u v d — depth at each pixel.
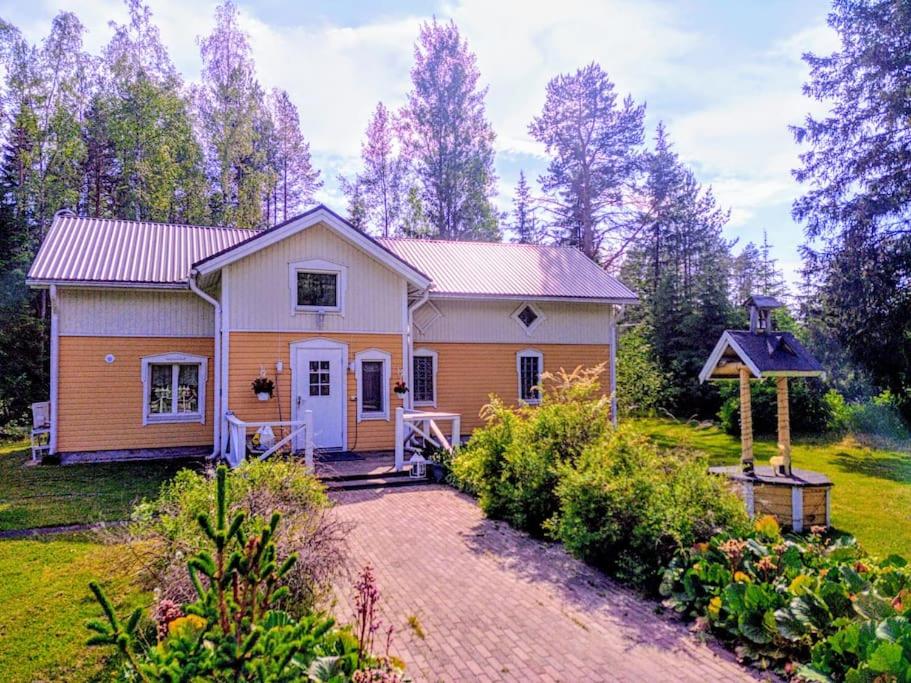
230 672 2.31
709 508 6.48
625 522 6.53
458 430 12.53
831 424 19.22
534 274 18.50
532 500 8.21
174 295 14.60
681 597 5.55
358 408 13.77
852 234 18.69
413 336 16.19
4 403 20.67
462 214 32.41
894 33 18.23
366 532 8.25
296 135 35.41
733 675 4.43
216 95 30.34
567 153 30.39
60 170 26.70
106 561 6.13
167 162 27.75
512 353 17.16
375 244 13.73
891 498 10.82
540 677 4.41
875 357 18.44
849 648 3.95
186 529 4.92
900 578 4.89
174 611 3.20
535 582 6.37
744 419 9.58
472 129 32.19
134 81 28.67
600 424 8.87
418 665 4.59
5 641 4.82
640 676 4.41
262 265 13.10
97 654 4.61
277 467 6.28
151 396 14.47
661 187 31.72
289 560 2.62
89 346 13.88
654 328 29.02
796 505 8.65
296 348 13.31
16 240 24.83
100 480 11.39
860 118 19.06
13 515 8.77
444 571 6.71
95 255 14.60
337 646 3.37
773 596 4.83
